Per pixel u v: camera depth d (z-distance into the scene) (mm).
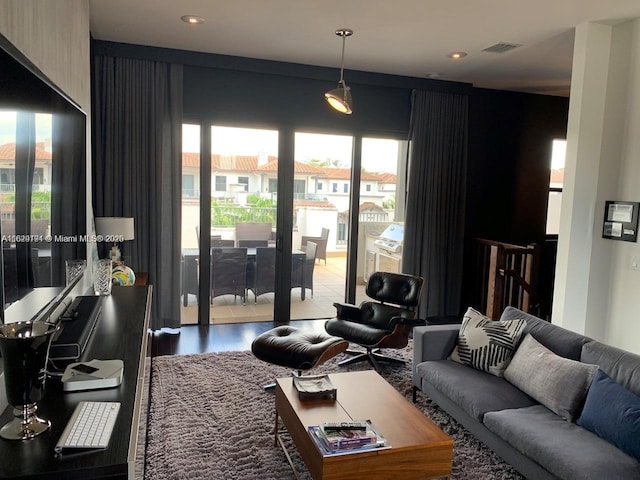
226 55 4812
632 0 3283
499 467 2604
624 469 1973
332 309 5676
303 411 2420
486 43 4254
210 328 5062
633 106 3766
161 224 4773
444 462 2184
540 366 2666
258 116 5109
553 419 2434
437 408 3293
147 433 2861
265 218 5312
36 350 1371
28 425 1410
